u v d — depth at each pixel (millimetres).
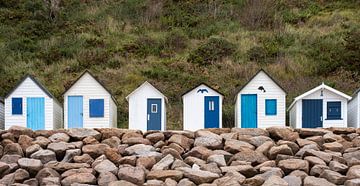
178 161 15633
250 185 14461
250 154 16031
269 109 20188
